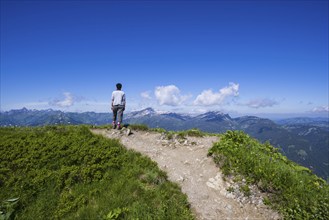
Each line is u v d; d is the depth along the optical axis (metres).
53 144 4.76
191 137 7.00
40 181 3.73
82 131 5.74
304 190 3.98
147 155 5.44
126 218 3.10
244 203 3.93
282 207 3.76
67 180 3.83
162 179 4.27
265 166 4.50
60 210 3.27
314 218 3.44
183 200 3.71
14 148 4.50
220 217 3.56
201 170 4.96
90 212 3.20
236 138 5.93
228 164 4.82
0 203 3.28
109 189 3.78
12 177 3.73
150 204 3.42
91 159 4.46
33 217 3.17
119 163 4.61
